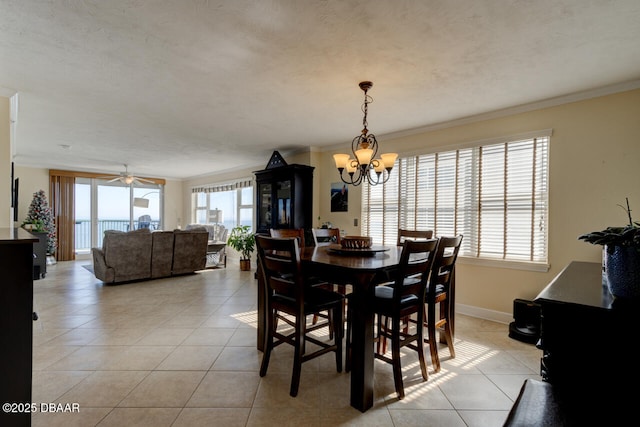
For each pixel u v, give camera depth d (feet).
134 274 16.12
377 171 9.19
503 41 6.48
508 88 8.87
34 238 4.57
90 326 10.03
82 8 5.45
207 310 11.82
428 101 9.90
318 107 10.46
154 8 5.45
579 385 3.52
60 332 9.51
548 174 9.81
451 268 7.98
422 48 6.75
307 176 16.42
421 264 6.61
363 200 15.17
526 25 5.92
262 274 7.86
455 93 9.26
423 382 6.91
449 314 8.27
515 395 6.43
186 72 7.94
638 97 8.34
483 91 9.11
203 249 18.66
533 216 10.19
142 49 6.84
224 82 8.54
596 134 8.95
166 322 10.47
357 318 5.99
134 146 16.56
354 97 9.57
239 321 10.62
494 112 10.80
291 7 5.41
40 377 6.89
